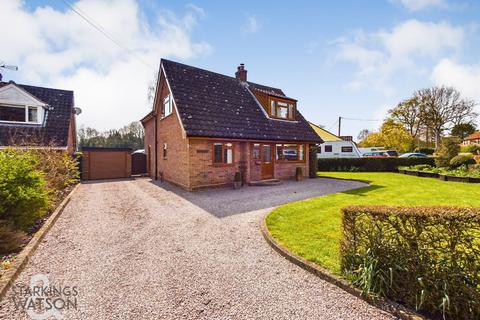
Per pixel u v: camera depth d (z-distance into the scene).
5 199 5.00
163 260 4.20
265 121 14.70
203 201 9.04
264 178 14.35
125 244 4.93
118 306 2.95
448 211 2.71
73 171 12.58
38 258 4.25
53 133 14.37
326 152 30.02
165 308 2.91
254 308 2.90
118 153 17.55
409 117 42.78
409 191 10.77
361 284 3.11
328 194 10.15
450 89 39.75
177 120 12.66
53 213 6.89
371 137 43.06
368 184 13.45
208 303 3.00
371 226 3.20
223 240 5.14
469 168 16.02
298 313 2.80
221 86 15.03
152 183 14.37
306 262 3.88
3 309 2.90
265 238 5.19
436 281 2.68
